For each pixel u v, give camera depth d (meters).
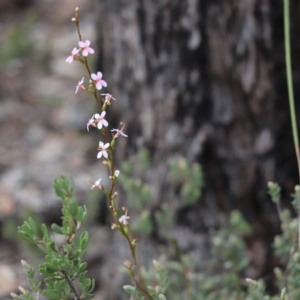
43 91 12.87
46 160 10.66
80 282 3.82
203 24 6.62
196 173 6.48
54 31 14.91
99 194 9.03
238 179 7.02
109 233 8.05
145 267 7.04
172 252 6.80
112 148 3.69
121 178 6.41
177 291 6.21
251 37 6.58
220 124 6.89
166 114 6.99
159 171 7.12
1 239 9.01
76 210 3.81
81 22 15.09
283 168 6.98
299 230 4.90
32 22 14.71
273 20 6.55
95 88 3.63
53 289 3.80
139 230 6.32
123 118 7.32
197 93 6.84
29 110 12.30
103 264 8.33
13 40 14.01
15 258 8.55
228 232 6.95
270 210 7.07
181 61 6.78
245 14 6.55
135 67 7.04
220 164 7.01
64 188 3.84
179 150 7.02
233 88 6.77
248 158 6.94
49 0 16.41
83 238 3.72
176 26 6.68
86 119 11.62
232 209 7.10
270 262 7.11
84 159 10.63
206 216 7.11
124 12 6.98
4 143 11.27
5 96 12.72
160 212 7.18
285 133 6.87
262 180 7.00
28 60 13.91
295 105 6.79
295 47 6.64
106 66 7.47
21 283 7.98
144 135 7.16
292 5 6.54
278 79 6.70
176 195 7.05
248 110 6.82
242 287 6.78
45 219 9.15
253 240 7.14
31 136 11.48
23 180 9.93
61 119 11.94
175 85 6.87
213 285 6.30
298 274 4.98
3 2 16.22
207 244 7.11
